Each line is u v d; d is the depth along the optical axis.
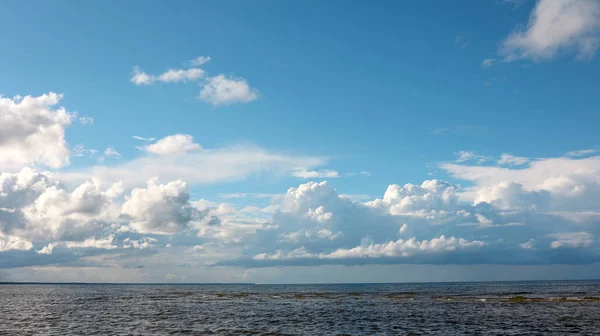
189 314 76.31
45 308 90.69
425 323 60.50
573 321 60.09
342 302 105.69
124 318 69.62
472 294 137.12
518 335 49.22
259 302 108.88
